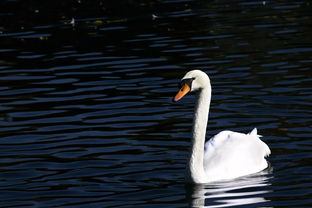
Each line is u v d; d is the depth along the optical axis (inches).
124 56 830.5
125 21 1027.9
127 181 471.2
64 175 485.7
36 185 468.4
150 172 487.5
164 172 487.5
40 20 1067.9
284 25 943.0
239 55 804.6
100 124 596.1
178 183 467.8
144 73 753.6
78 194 449.7
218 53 817.5
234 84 694.5
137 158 515.2
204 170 479.8
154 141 550.3
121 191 452.4
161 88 695.7
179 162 506.0
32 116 626.2
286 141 539.2
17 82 745.0
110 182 470.3
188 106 639.8
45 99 677.3
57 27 1013.8
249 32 914.1
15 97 689.0
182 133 566.6
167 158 514.0
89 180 474.9
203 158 495.2
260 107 621.0
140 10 1111.6
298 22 955.3
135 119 606.2
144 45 877.8
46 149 540.7
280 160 505.4
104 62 809.5
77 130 583.2
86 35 952.3
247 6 1096.2
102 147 541.0
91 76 754.2
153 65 783.7
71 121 607.2
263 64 760.3
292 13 1019.3
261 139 546.3
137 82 721.0
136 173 486.0
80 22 1037.8
